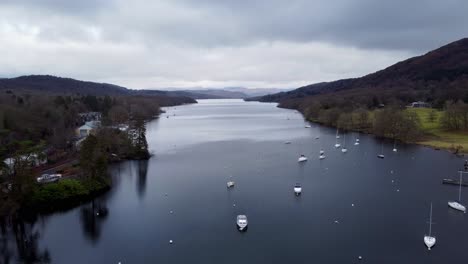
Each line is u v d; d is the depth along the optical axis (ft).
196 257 259.60
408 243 276.41
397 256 257.55
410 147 650.02
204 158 576.61
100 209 351.05
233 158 574.56
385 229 300.81
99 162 409.90
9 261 257.75
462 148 610.65
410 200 367.66
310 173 476.54
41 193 356.38
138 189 412.36
